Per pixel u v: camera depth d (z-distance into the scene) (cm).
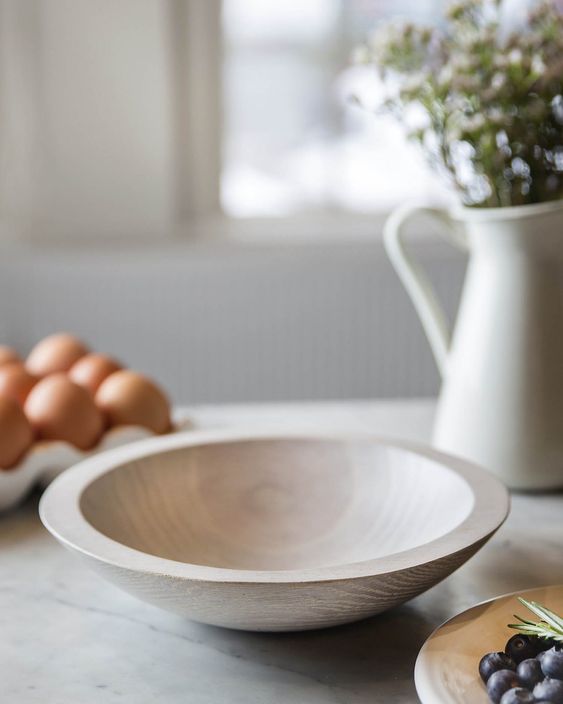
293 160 243
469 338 89
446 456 76
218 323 224
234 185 244
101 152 221
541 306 86
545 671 48
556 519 84
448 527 67
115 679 58
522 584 71
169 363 224
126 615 66
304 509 78
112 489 73
